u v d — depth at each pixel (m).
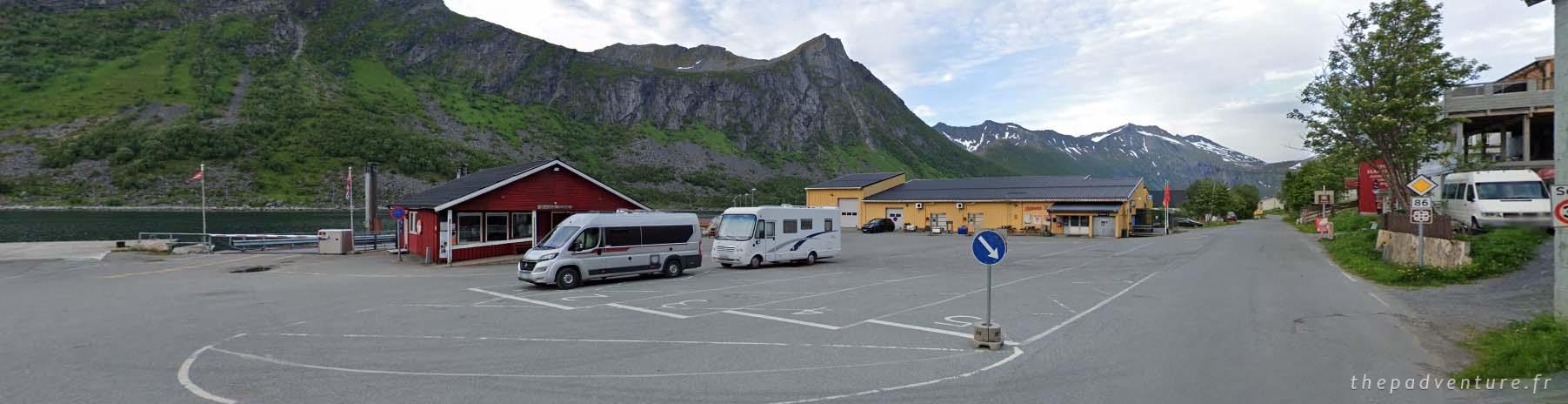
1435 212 19.58
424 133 194.62
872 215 59.78
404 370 8.19
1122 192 49.50
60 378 7.84
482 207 28.11
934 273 21.20
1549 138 29.56
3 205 110.25
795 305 14.06
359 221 92.38
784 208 24.66
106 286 18.41
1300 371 7.80
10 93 167.38
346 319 12.41
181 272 22.58
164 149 142.00
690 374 7.97
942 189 59.50
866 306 13.70
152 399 6.95
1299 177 77.06
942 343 9.77
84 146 139.75
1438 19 22.36
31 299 15.58
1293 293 15.02
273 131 166.88
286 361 8.69
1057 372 7.91
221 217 99.56
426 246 28.52
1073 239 43.34
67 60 193.00
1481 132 32.53
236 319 12.42
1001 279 19.06
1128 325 11.18
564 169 30.86
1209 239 40.88
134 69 197.38
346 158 159.50
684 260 20.95
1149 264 24.00
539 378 7.77
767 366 8.37
